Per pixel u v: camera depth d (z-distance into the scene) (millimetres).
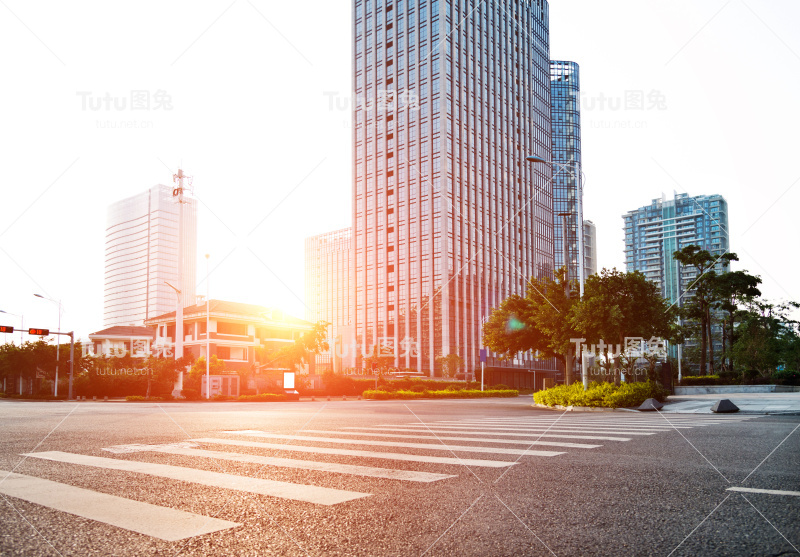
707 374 52375
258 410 22438
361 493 4855
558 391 26266
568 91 131875
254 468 6219
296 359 53438
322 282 145625
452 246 87938
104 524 3848
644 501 4539
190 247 92562
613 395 22266
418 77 92750
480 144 97125
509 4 109938
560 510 4238
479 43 99250
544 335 35375
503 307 37844
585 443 8805
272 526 3791
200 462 6707
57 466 6438
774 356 46062
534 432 10875
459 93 92750
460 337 88000
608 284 26906
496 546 3350
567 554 3199
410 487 5121
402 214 92688
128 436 10117
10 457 7254
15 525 3824
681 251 54406
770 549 3273
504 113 105125
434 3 91438
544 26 123375
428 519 3973
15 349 53469
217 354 53781
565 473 5867
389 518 4000
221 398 41969
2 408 25422
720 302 52000
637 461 6742
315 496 4730
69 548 3316
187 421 14547
